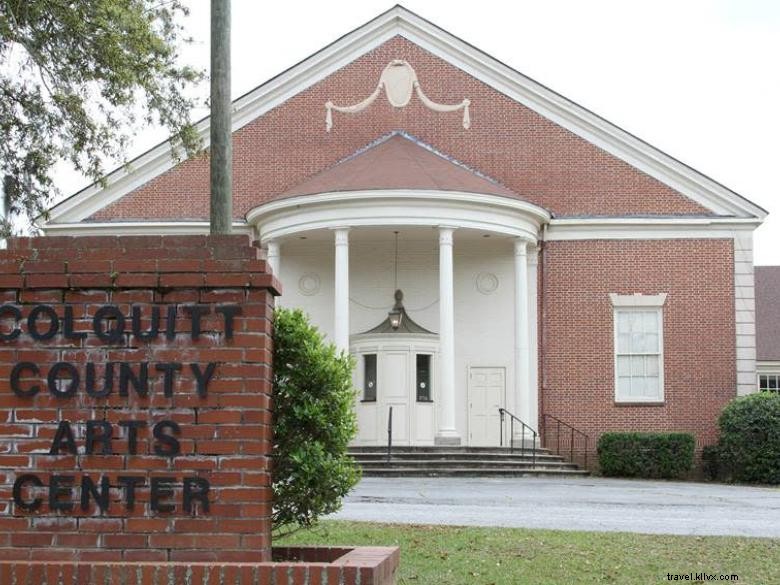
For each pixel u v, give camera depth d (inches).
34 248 291.4
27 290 289.3
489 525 600.1
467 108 1293.1
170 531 279.4
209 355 285.4
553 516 661.9
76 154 858.1
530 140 1293.1
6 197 855.7
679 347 1262.3
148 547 279.1
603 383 1256.8
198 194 1278.3
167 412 283.4
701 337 1263.5
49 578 256.8
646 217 1273.4
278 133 1295.5
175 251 289.1
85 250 290.5
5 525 280.7
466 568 448.1
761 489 1018.1
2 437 283.7
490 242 1267.2
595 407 1253.1
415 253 1272.1
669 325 1266.0
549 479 1056.2
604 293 1268.5
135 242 290.5
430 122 1296.8
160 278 287.1
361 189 1130.0
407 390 1194.6
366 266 1270.9
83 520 280.7
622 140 1284.4
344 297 1138.0
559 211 1282.0
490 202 1154.7
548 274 1272.1
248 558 278.2
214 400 283.6
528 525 607.5
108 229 1264.8
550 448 1246.3
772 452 1146.0
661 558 483.5
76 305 288.5
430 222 1139.9
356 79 1302.9
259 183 1288.1
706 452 1221.1
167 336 286.2
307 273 1261.1
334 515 634.2
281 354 325.1
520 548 502.9
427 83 1304.1
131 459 282.0
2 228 847.7
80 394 285.0
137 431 282.7
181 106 852.6
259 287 287.0
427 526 576.1
